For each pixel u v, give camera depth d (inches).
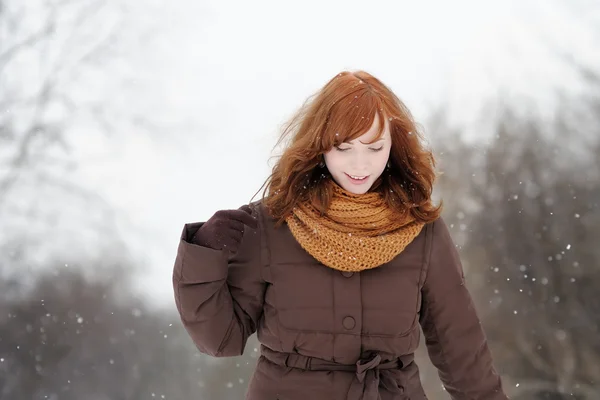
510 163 533.6
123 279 509.4
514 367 484.7
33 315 481.1
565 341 477.4
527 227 512.4
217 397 488.1
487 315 498.6
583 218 500.1
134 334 498.3
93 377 481.1
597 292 482.6
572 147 526.3
